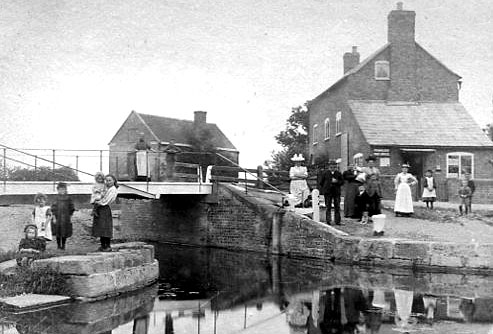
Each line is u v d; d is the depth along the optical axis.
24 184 19.19
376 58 38.75
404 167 23.66
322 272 17.08
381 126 36.25
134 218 31.73
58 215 15.38
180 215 28.56
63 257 12.51
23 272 12.01
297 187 23.52
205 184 26.61
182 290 13.77
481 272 16.66
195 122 54.78
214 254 23.22
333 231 20.23
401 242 17.92
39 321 9.77
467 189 23.88
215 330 9.45
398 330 9.20
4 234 19.45
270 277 16.12
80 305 11.34
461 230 20.44
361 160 35.78
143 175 24.81
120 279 13.05
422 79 38.97
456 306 11.26
